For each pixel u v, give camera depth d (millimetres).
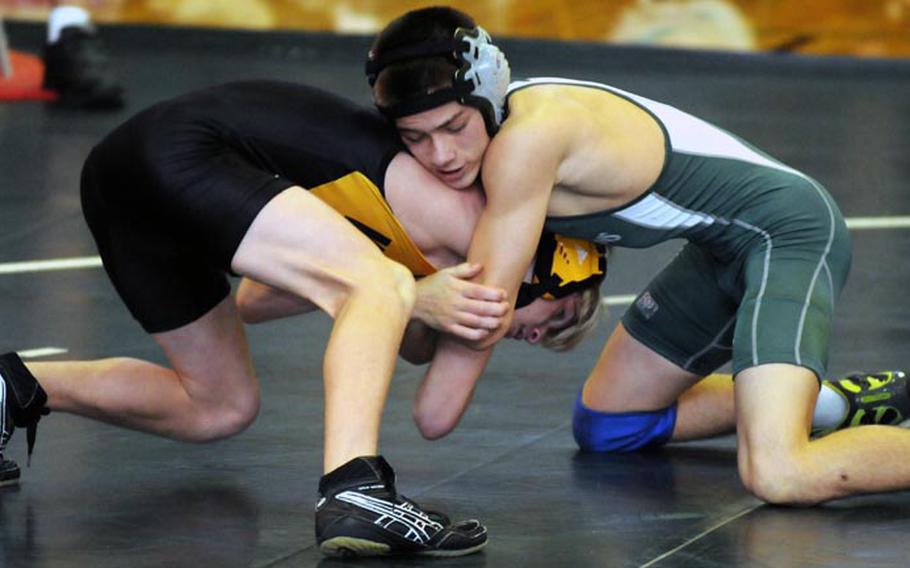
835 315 11883
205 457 8289
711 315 8242
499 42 31453
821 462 7363
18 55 26750
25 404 7555
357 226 7438
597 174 7496
